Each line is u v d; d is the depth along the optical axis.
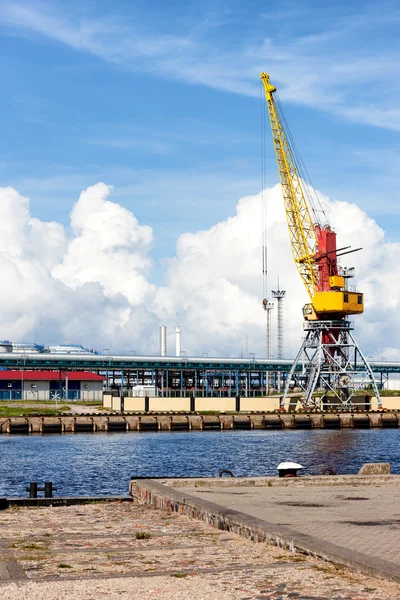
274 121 174.12
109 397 190.38
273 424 159.62
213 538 19.77
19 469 77.69
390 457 92.50
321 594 13.17
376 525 20.20
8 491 60.41
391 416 170.25
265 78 174.50
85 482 66.31
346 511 23.41
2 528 22.50
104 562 16.47
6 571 15.49
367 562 14.73
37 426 141.25
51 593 13.52
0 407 180.25
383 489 30.75
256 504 25.38
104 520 24.16
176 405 175.50
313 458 91.19
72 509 27.92
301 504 25.33
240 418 159.75
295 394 187.38
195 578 14.68
